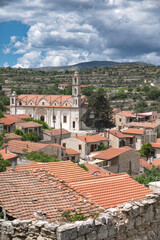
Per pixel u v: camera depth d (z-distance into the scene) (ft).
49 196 57.16
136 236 42.42
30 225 37.88
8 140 232.94
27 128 295.07
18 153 200.34
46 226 36.19
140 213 42.75
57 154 226.99
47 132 303.89
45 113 406.82
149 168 215.51
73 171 77.61
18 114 390.83
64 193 59.52
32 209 51.90
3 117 336.29
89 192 60.95
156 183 67.62
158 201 44.96
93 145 287.07
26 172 67.51
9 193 56.24
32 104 412.98
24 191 57.88
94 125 368.07
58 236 34.68
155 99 625.41
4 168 124.26
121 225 40.47
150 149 276.82
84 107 399.85
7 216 51.60
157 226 44.98
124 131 317.01
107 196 60.03
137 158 218.38
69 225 35.63
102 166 205.77
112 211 40.91
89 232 36.88
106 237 38.70
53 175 68.49
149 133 310.45
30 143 223.71
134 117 409.08
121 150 217.97
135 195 62.54
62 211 51.88
